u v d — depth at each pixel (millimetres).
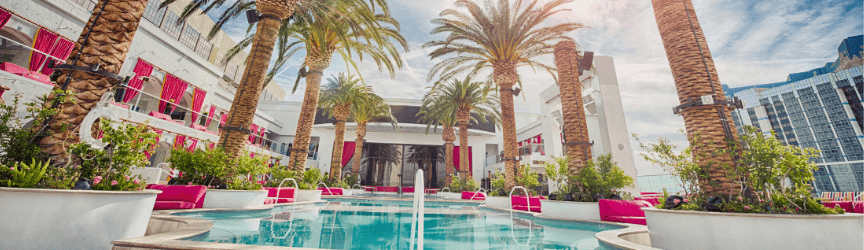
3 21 9117
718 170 4488
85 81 3768
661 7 6031
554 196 8883
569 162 9680
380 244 4309
